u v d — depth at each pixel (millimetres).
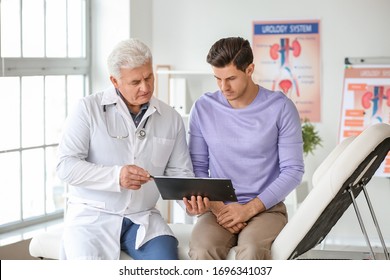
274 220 3885
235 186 4027
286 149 3984
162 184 3727
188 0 7109
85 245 3756
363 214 6809
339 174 3604
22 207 6164
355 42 6793
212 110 4078
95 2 6840
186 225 4473
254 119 3980
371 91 6664
